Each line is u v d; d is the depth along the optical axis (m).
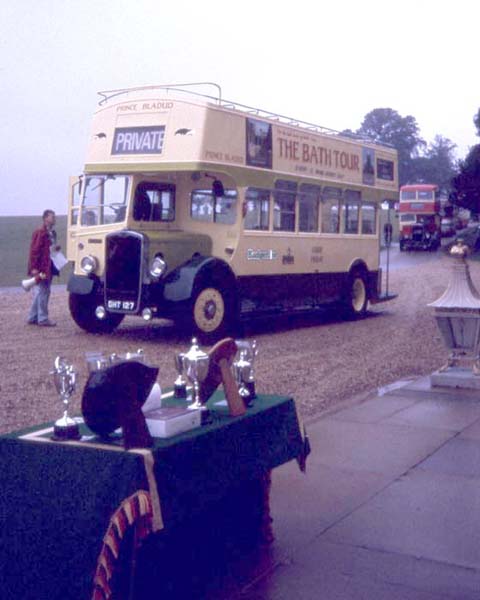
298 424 5.17
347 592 4.45
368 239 19.77
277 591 4.46
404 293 27.00
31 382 10.66
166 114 14.64
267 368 12.03
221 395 5.22
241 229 15.24
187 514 3.98
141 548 3.91
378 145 20.53
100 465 3.77
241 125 15.23
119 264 14.22
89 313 15.61
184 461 3.99
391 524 5.41
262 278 16.00
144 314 14.06
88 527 3.74
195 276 14.12
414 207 58.16
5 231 75.44
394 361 12.85
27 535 3.89
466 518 5.52
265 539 5.05
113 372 3.79
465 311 9.91
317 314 20.34
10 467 3.95
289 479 6.37
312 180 17.38
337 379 11.16
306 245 17.31
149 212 15.09
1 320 17.78
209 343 14.65
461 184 61.09
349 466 6.71
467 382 9.88
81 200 15.38
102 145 15.20
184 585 4.29
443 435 7.71
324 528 5.35
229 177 15.13
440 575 4.66
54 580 3.82
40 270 16.66
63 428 3.96
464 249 10.10
